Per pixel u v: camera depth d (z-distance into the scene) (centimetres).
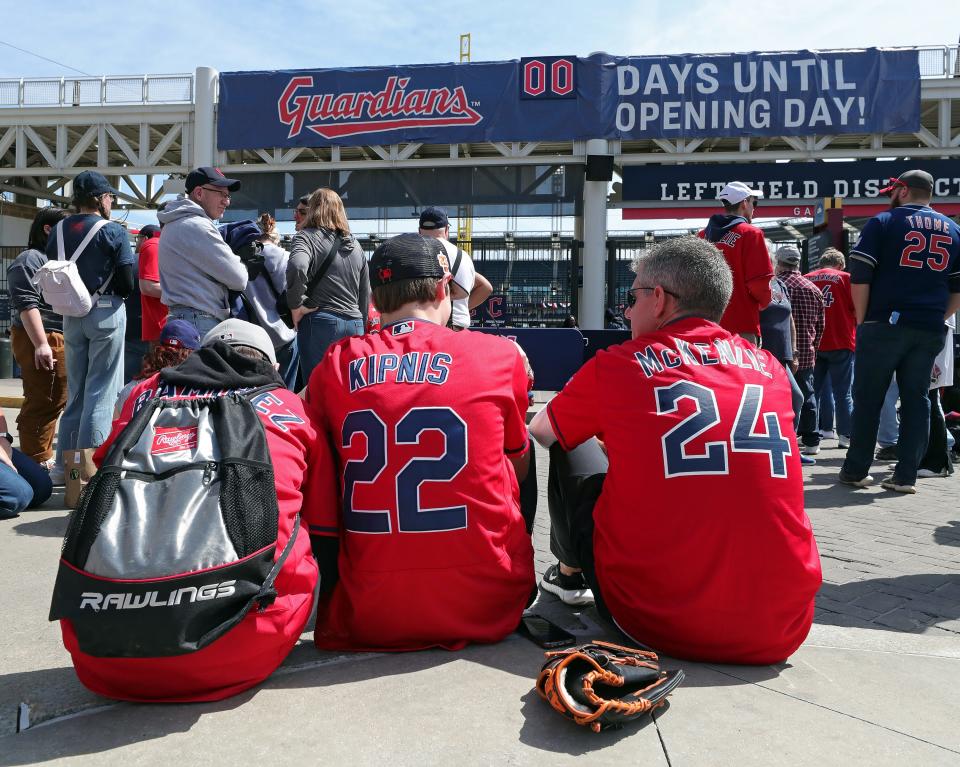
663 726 170
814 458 646
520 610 225
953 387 660
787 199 1477
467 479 202
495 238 1842
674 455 198
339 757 155
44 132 1783
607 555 213
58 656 217
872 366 497
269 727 167
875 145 1463
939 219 474
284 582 179
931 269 475
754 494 192
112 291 449
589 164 1472
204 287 417
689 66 1459
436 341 214
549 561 347
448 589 203
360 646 212
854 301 497
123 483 162
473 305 567
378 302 229
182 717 172
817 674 201
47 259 459
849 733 168
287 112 1534
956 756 159
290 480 185
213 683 178
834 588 312
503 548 212
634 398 207
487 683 190
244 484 165
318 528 204
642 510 202
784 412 207
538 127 1480
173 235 413
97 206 452
